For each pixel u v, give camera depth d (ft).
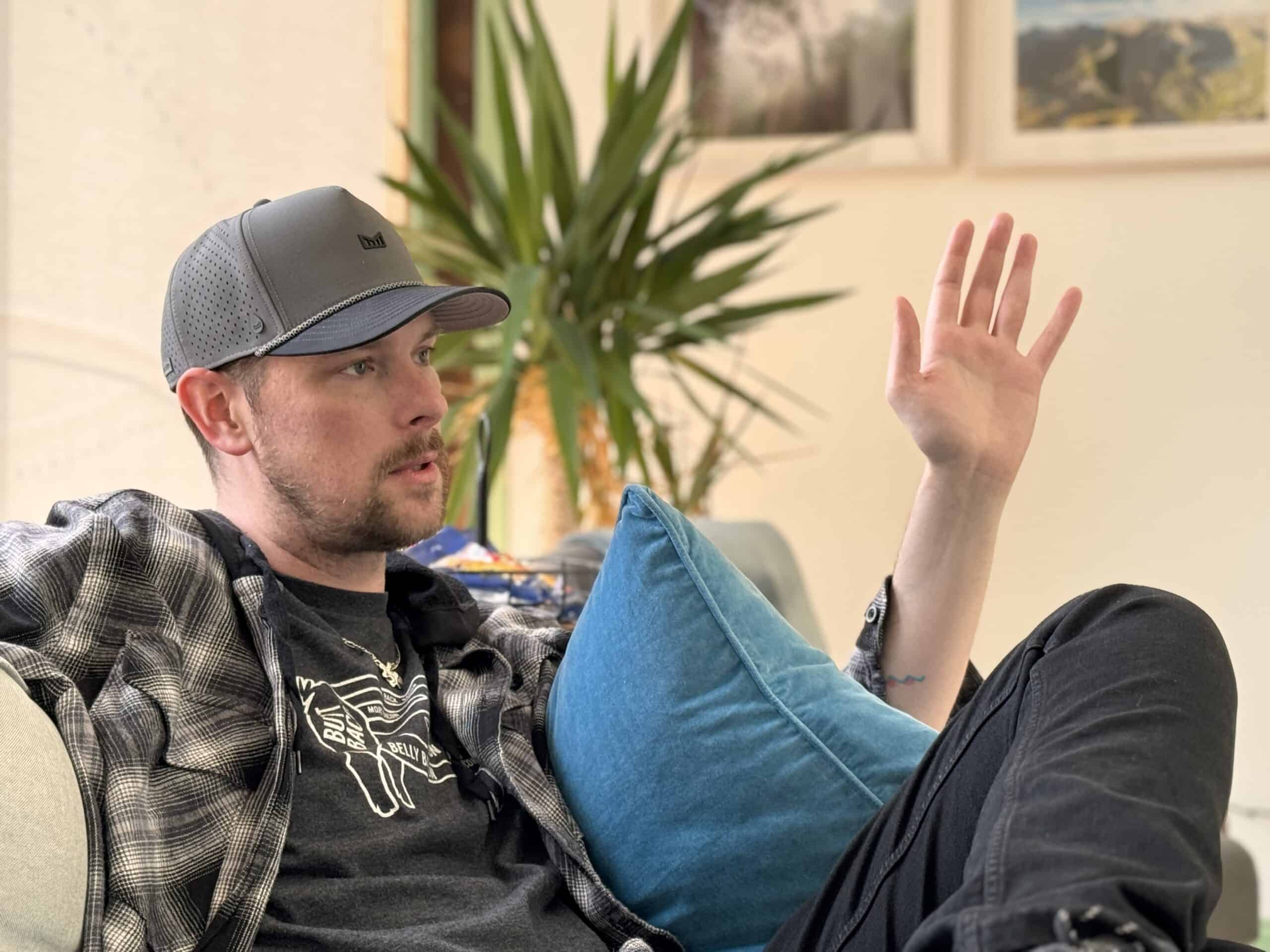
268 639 3.99
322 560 4.37
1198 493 12.34
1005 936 2.59
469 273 11.56
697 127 13.07
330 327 4.15
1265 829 11.99
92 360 9.00
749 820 4.02
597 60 13.85
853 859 3.74
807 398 13.21
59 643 3.65
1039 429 12.67
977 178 12.91
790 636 4.32
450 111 13.10
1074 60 12.66
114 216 9.23
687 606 4.17
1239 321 12.28
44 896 3.10
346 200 4.36
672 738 4.08
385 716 4.20
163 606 3.88
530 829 4.35
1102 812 2.79
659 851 4.09
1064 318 4.98
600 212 11.23
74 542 3.78
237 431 4.35
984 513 4.84
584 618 4.46
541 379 11.46
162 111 9.67
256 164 10.77
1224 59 12.30
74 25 8.87
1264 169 12.24
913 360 4.85
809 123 13.33
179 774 3.64
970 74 12.94
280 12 11.02
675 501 11.63
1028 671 3.46
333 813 3.88
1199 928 2.69
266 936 3.60
